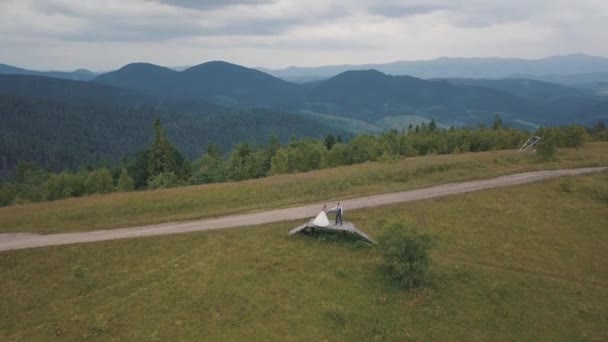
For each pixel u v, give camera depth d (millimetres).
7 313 31141
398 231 35656
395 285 34844
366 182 59531
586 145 96625
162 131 97438
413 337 30109
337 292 33719
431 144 102688
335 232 41312
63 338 28844
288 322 30719
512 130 107375
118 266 36125
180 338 29016
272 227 43062
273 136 112812
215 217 46969
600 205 52812
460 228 44938
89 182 85562
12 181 130500
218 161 112312
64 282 34188
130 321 30250
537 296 34719
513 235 44500
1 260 36594
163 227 44000
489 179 61094
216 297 32500
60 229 44281
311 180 62219
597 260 41219
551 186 57750
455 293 34500
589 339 30734
